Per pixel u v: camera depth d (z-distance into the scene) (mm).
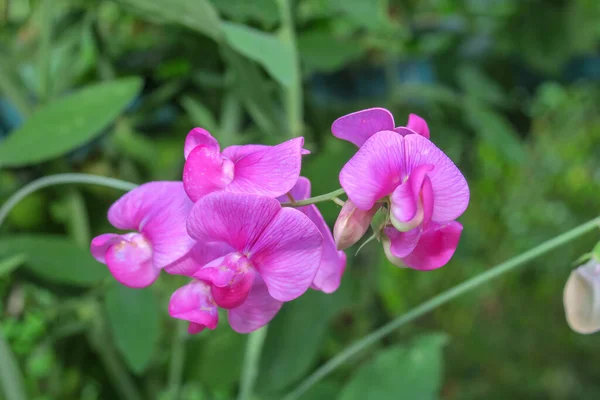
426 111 436
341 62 345
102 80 373
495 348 838
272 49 271
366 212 204
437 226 208
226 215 199
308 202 209
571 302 234
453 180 202
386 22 399
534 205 948
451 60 446
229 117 362
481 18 495
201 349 367
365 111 200
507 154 407
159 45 387
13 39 386
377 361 303
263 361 319
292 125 319
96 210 396
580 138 967
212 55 366
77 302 336
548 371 819
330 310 327
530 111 531
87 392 401
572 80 552
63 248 292
